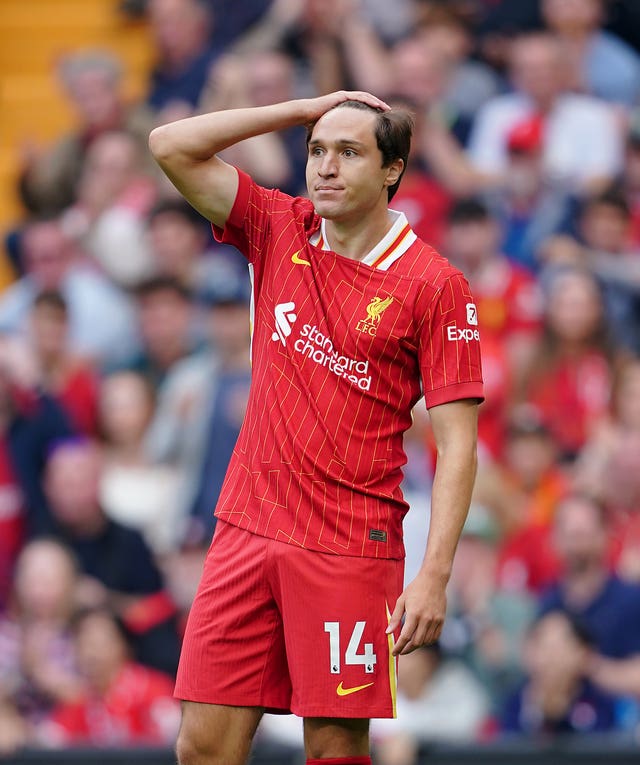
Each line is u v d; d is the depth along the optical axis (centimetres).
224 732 1152
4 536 2817
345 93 1168
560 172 3144
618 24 3322
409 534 2567
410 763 2227
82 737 2466
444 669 2439
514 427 2744
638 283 2994
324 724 1139
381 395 1133
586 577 2473
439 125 3200
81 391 2973
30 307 3078
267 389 1154
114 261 3164
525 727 2378
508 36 3316
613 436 2738
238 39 3450
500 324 2919
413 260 1146
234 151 3158
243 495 1155
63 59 3609
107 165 3316
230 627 1145
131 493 2820
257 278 1193
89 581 2664
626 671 2370
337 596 1116
